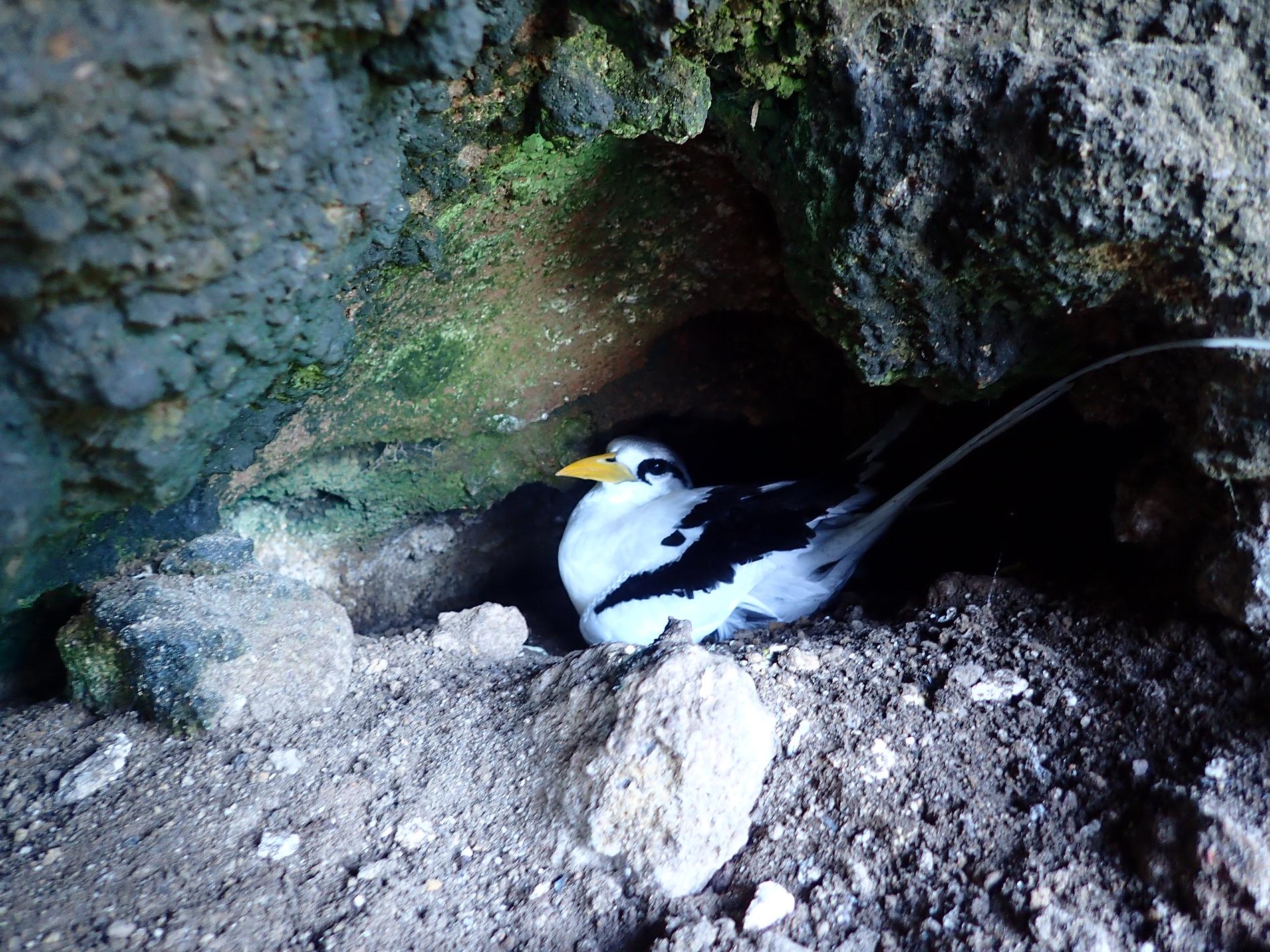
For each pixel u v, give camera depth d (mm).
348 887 289
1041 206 278
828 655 392
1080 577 399
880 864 295
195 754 335
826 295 354
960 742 334
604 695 321
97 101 182
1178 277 284
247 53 200
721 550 543
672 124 314
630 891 293
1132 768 305
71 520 274
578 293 443
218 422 284
